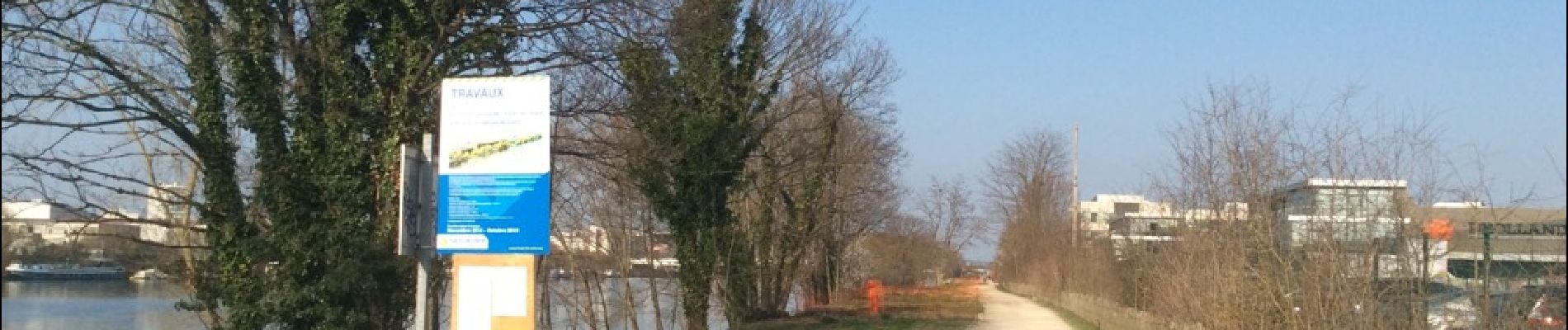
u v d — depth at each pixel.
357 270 15.23
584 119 19.44
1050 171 61.41
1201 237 14.62
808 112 31.22
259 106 15.70
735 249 27.09
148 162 18.91
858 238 44.22
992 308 41.56
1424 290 10.60
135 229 19.31
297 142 15.84
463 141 9.16
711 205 24.73
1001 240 70.62
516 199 9.09
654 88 18.98
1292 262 12.21
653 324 33.38
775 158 31.45
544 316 25.56
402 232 8.66
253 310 15.66
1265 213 12.88
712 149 24.39
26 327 25.50
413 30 15.60
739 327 27.39
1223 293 13.63
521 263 9.05
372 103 15.58
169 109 15.95
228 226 16.12
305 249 15.65
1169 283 16.11
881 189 41.34
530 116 9.13
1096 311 29.30
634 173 22.77
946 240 65.94
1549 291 9.54
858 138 36.00
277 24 15.74
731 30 24.05
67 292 28.16
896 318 32.09
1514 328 9.57
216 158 16.12
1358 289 11.11
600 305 30.28
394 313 15.81
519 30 15.81
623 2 16.27
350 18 15.52
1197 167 14.69
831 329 28.09
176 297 23.33
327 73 15.64
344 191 15.62
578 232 28.62
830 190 35.44
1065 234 42.53
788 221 33.47
